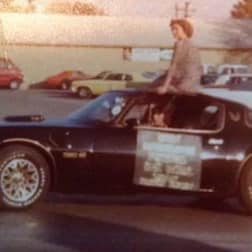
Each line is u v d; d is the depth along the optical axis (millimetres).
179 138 10984
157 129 10969
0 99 31484
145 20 34250
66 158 10828
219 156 11016
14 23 32312
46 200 11930
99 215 10797
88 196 12484
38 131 10797
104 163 10883
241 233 9812
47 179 10867
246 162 11070
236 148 11039
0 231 9539
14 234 9375
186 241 9258
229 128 11109
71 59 33188
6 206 10789
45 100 31906
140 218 10672
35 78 32531
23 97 31781
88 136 10867
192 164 10977
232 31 35156
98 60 33562
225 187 11070
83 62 33312
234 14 35250
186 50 11852
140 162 10930
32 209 11078
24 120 11211
